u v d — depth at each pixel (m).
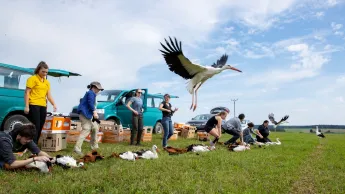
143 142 12.52
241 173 6.35
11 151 5.48
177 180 5.38
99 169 5.92
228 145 12.12
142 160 7.21
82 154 8.03
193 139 15.73
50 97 7.80
